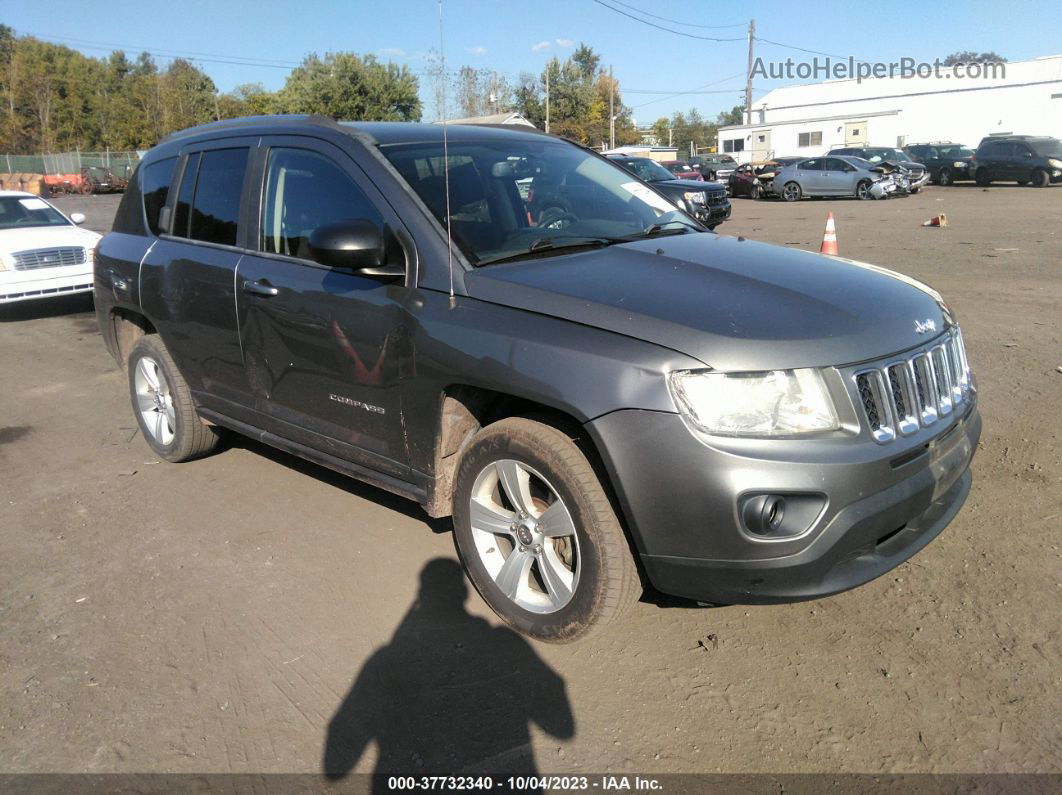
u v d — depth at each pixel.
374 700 2.77
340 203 3.45
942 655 2.86
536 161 3.88
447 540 3.87
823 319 2.66
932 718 2.56
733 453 2.40
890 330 2.72
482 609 3.28
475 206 3.32
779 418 2.45
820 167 26.22
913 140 43.72
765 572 2.47
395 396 3.17
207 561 3.75
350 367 3.32
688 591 2.61
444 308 2.97
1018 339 6.85
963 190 27.97
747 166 30.22
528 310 2.79
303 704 2.77
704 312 2.63
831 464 2.42
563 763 2.46
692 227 3.98
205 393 4.36
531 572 3.11
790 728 2.56
